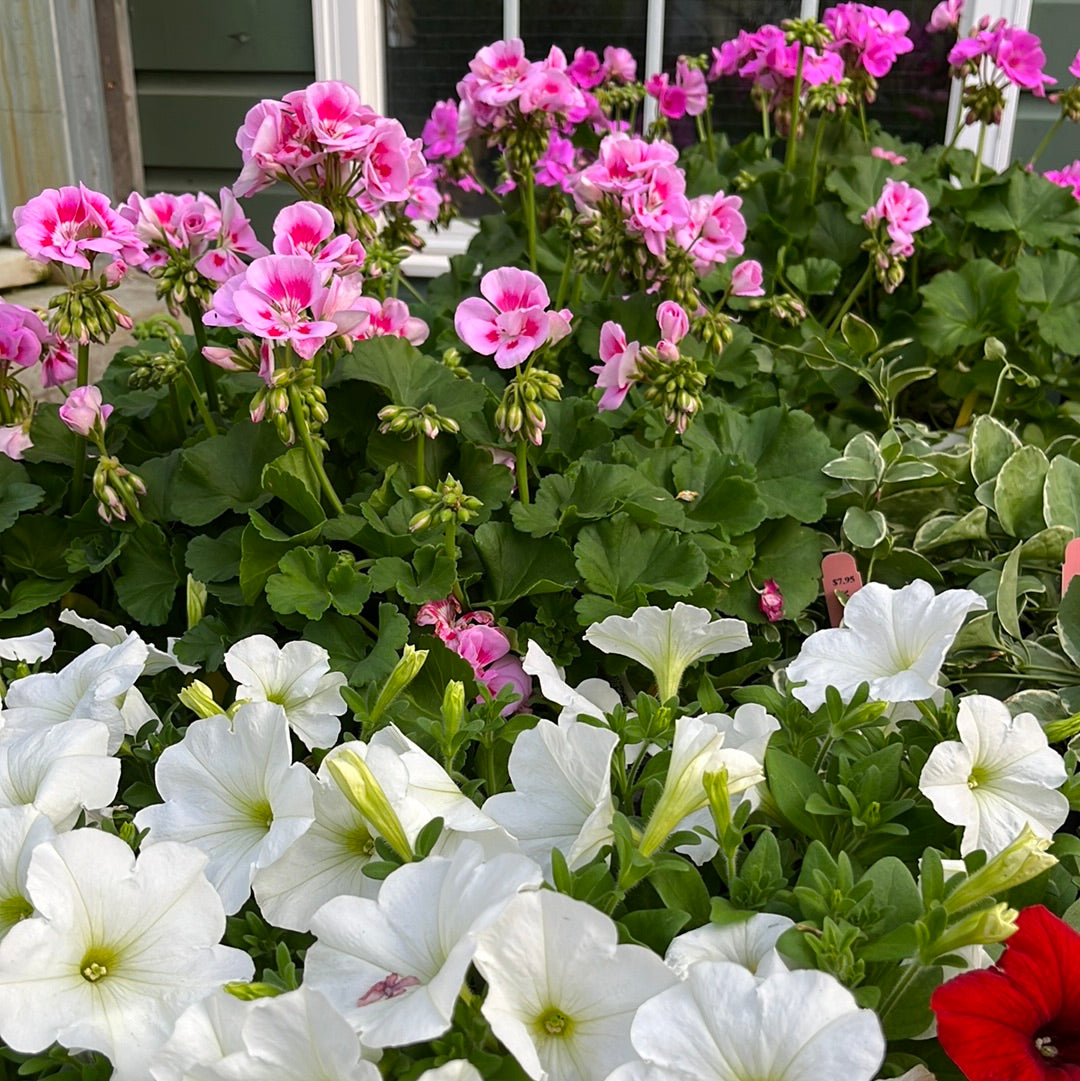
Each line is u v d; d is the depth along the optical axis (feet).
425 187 9.25
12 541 6.76
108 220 6.20
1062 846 3.87
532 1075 2.85
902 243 8.64
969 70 10.46
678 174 7.39
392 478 6.40
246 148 6.23
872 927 3.43
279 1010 2.89
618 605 5.96
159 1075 3.05
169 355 7.11
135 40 13.21
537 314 5.65
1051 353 9.87
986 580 6.39
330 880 3.87
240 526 6.51
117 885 3.42
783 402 7.70
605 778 3.55
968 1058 3.02
